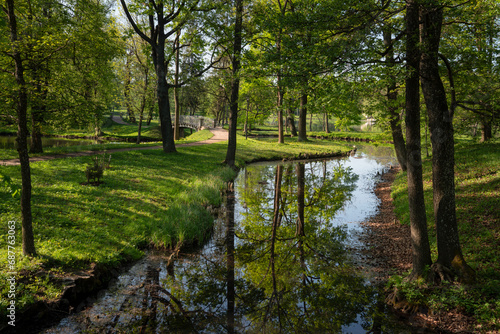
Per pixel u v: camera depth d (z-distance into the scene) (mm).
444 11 6766
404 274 7855
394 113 16922
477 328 5645
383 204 15461
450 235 6766
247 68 8680
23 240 7090
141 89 34219
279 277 8570
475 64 9922
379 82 6105
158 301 7176
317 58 6773
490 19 7809
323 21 7105
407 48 6410
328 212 14617
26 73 8312
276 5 28531
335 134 66938
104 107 10258
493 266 7145
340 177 23469
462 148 20562
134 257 9102
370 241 10805
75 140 44594
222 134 50250
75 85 9664
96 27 13820
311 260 9570
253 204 15836
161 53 22453
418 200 6996
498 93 8586
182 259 9461
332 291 7758
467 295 6250
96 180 14258
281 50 7988
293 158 33031
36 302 6098
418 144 6867
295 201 16641
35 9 11391
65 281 6855
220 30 20531
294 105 10352
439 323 6047
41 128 10516
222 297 7508
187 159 23203
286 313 6879
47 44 7738
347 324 6461
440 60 10383
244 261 9547
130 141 46812
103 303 6922
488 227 8969
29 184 7035
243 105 42562
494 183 11852
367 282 8102
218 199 15484
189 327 6250
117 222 10539
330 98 7148
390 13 6605
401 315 6570
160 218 11469
